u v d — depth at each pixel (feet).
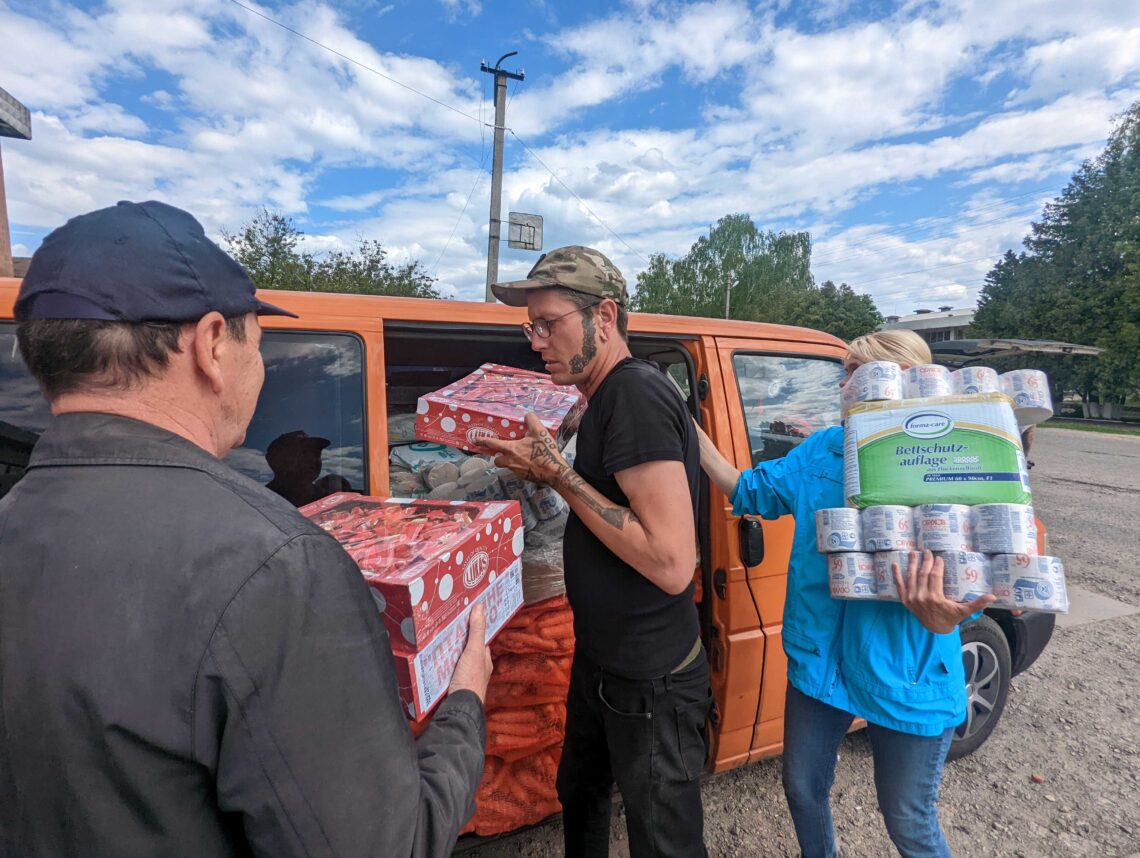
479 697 3.14
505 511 3.99
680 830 4.86
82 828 1.90
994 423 4.38
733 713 6.82
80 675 1.86
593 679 4.91
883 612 4.97
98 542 1.97
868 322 156.97
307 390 5.19
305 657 2.00
